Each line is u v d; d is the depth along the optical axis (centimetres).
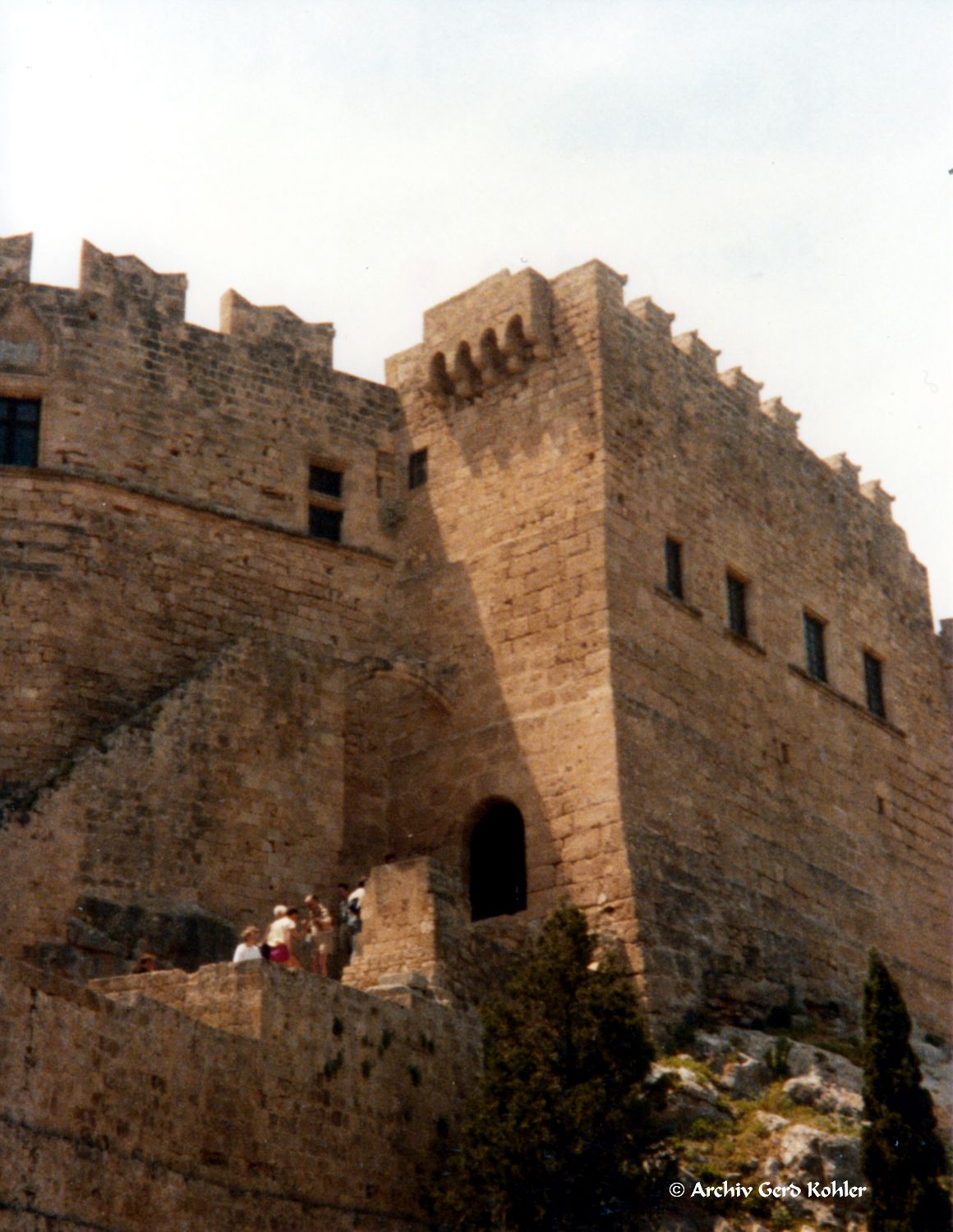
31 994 2728
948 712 5522
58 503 4303
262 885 4088
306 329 4812
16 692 4134
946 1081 4244
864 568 5319
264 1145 3061
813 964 4500
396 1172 3288
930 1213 3356
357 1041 3306
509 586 4466
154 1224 2833
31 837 3822
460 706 4444
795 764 4731
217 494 4538
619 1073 3306
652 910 4034
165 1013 2958
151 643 4322
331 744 4297
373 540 4719
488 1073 3322
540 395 4575
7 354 4403
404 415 4847
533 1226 3186
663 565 4497
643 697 4278
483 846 4378
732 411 4934
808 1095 3753
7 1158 2628
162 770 4025
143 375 4512
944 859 5256
